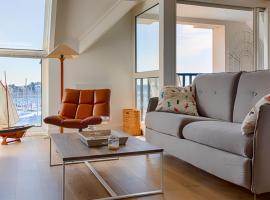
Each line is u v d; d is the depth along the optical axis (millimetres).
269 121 2023
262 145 2020
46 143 4395
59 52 4320
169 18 4418
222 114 3180
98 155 2074
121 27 5707
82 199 2199
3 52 4984
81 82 5426
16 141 4504
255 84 2820
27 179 2680
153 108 3764
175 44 4457
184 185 2516
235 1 4914
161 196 2256
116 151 2174
